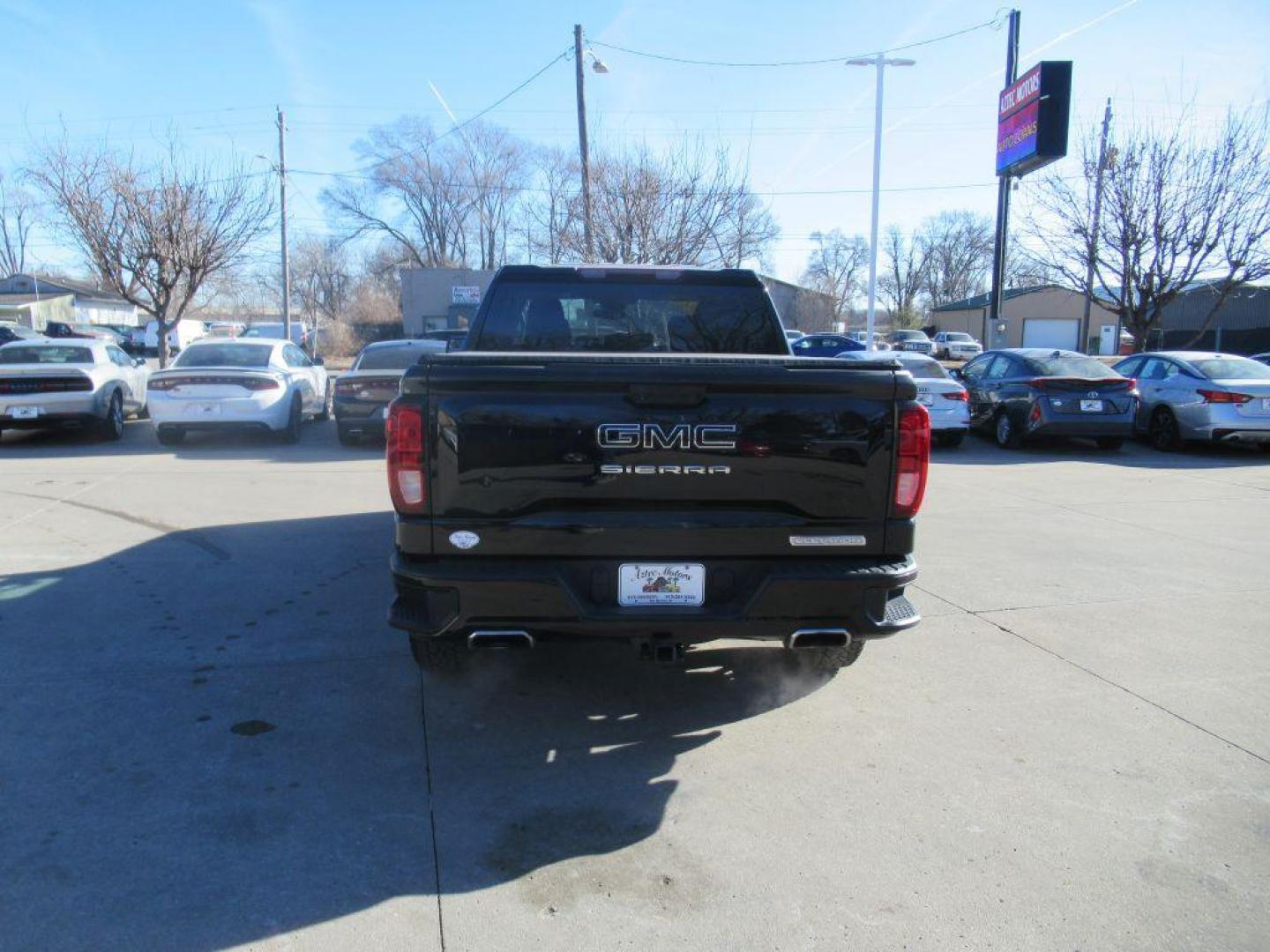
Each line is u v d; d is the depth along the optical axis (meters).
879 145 22.34
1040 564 6.46
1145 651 4.75
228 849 2.88
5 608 5.17
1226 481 10.29
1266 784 3.38
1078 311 57.69
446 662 4.02
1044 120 19.39
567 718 3.89
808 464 3.34
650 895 2.69
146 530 7.12
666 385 3.24
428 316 41.97
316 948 2.44
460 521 3.29
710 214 22.42
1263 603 5.58
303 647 4.62
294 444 12.57
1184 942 2.51
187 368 11.98
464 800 3.22
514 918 2.58
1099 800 3.25
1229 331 42.34
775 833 3.03
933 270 88.25
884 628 3.44
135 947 2.43
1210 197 18.30
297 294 77.25
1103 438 13.28
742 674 4.40
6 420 11.64
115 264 19.91
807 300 59.56
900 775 3.43
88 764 3.39
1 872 2.73
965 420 12.99
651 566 3.33
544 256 27.42
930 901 2.67
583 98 23.08
